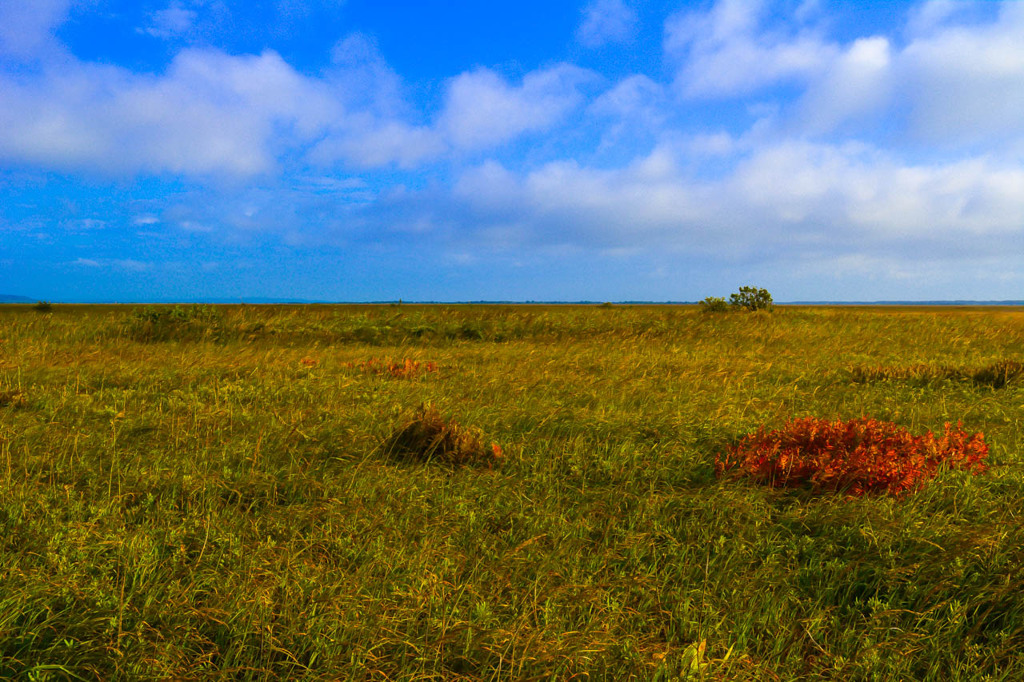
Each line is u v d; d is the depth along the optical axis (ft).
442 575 10.37
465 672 8.38
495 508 13.92
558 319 63.46
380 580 10.37
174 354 37.19
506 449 18.17
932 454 16.43
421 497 14.02
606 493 14.64
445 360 38.86
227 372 31.01
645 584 10.58
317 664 8.34
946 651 8.89
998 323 65.92
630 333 55.26
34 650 8.12
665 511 13.71
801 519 13.21
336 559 11.30
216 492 14.30
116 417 20.61
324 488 14.64
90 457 16.56
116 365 31.50
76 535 11.16
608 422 21.13
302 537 12.09
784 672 8.62
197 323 50.21
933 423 23.22
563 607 9.78
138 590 9.51
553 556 11.31
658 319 65.87
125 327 50.29
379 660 8.20
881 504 13.12
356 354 41.29
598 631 8.82
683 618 9.70
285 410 22.76
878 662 8.57
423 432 18.21
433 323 59.06
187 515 12.78
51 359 34.35
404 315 63.98
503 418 21.90
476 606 9.62
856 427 17.37
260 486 14.73
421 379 30.99
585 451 17.95
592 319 65.21
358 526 12.52
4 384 26.03
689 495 14.34
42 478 15.01
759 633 9.59
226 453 17.25
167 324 50.37
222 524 12.36
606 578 10.57
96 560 10.61
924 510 13.14
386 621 8.83
